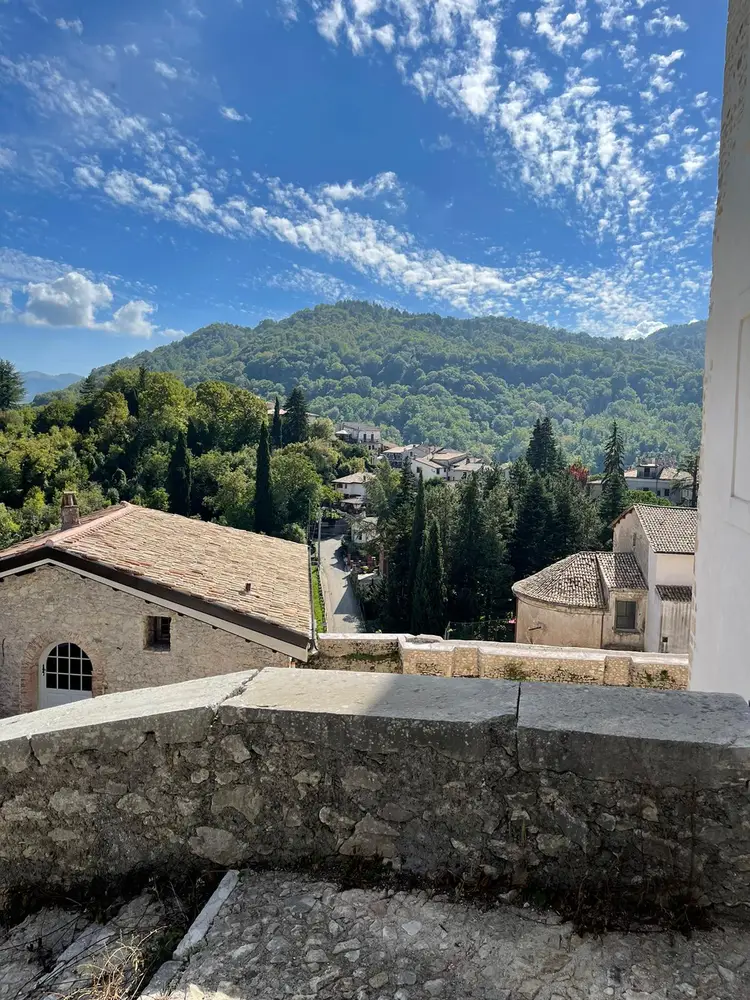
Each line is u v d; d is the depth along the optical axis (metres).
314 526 65.31
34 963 2.46
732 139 4.96
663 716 2.57
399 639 9.33
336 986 2.12
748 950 2.21
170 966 2.24
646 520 21.98
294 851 2.71
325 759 2.67
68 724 2.81
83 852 2.80
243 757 2.72
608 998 2.03
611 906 2.40
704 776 2.34
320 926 2.39
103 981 2.28
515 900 2.47
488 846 2.54
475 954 2.23
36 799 2.81
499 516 40.19
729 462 4.77
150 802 2.78
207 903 2.54
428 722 2.57
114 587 8.10
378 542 44.53
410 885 2.58
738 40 4.89
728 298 4.91
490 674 8.79
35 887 2.82
